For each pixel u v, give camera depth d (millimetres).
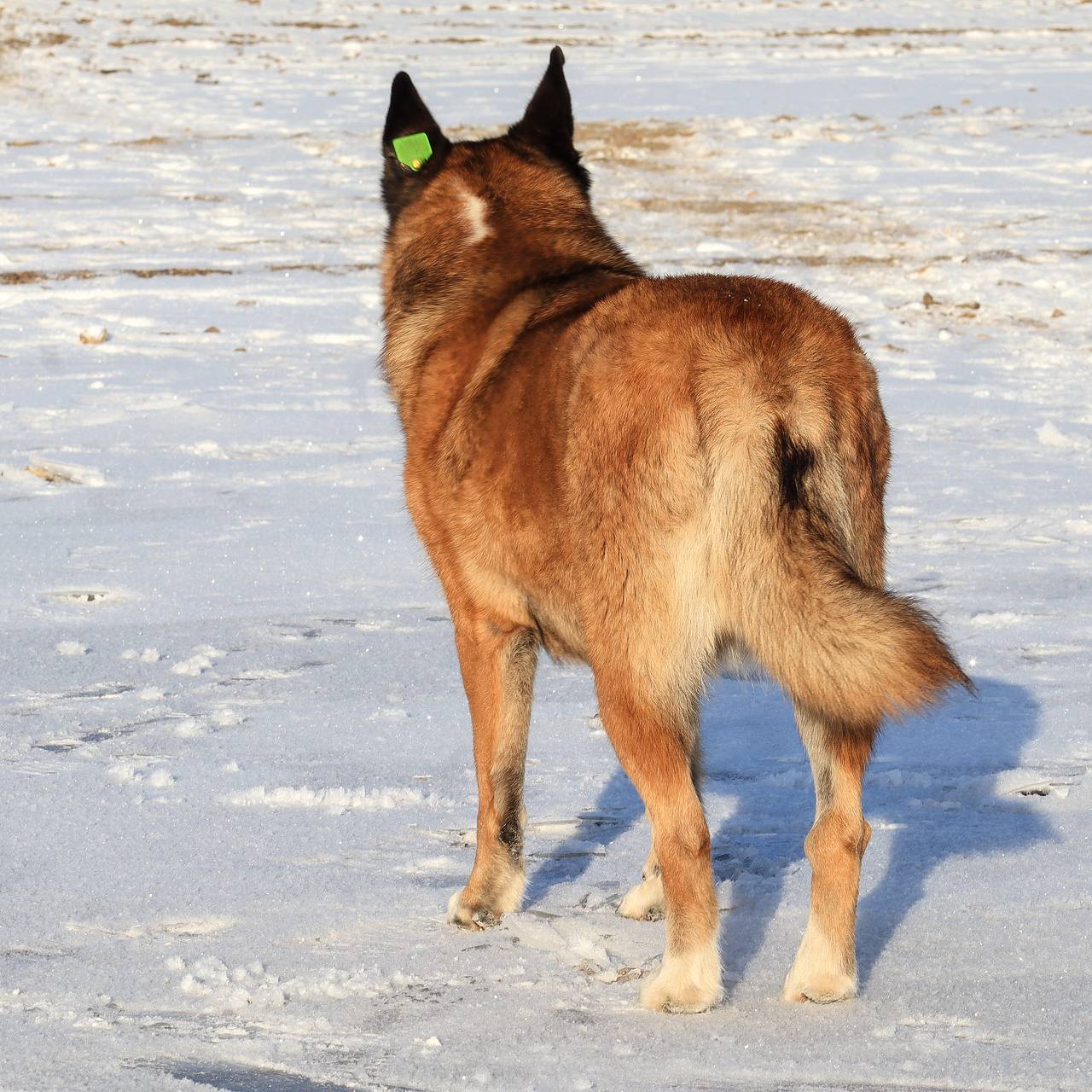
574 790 10359
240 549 16312
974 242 35531
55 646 13320
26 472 19031
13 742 11016
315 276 32094
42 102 56031
